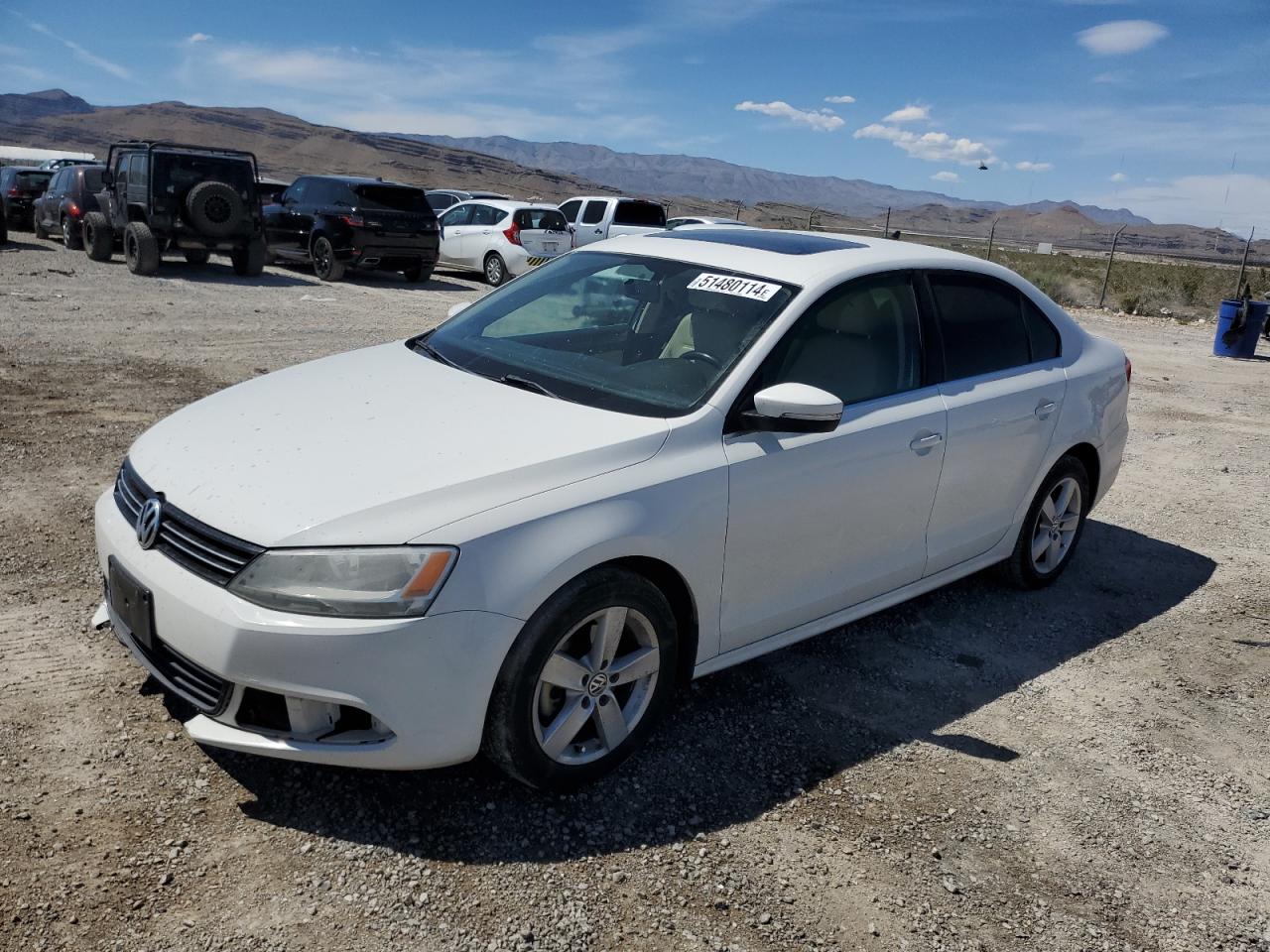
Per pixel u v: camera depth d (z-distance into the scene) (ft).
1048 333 15.87
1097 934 8.88
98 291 43.42
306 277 58.08
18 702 10.54
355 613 8.31
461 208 65.41
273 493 8.98
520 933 8.07
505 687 9.00
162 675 9.22
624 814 9.76
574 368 11.73
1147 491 23.66
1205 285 114.21
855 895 9.01
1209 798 11.26
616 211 68.64
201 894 8.12
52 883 8.05
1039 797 10.91
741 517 10.68
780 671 13.14
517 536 8.88
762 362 11.18
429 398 10.95
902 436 12.46
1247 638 15.70
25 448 19.11
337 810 9.32
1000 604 16.12
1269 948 8.91
